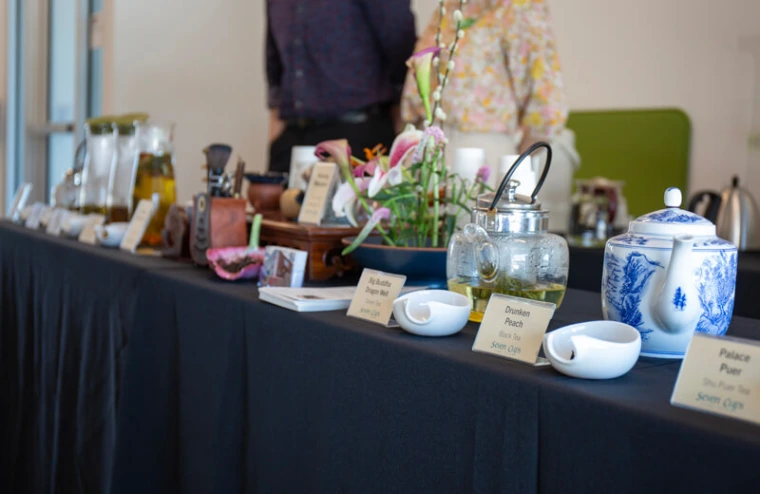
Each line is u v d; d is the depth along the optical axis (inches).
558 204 101.2
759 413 22.8
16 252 87.9
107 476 63.3
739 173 115.0
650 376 29.0
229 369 46.8
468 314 36.2
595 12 131.8
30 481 80.4
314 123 106.0
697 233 31.9
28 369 83.0
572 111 134.7
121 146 77.5
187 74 173.9
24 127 183.2
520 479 28.1
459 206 48.2
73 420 70.9
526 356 30.6
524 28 82.0
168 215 66.2
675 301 30.4
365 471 36.0
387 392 34.7
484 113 83.6
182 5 171.9
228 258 54.6
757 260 74.1
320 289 47.2
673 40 121.7
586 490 25.8
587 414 25.7
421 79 46.1
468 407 30.4
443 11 48.4
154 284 56.4
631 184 127.0
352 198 49.1
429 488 32.4
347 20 101.1
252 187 71.9
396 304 35.9
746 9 113.1
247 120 184.7
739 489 21.5
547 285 37.4
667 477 23.3
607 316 33.6
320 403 39.0
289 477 41.5
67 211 87.1
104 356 64.0
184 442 51.8
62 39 178.5
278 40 108.3
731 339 24.3
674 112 121.3
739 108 114.6
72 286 71.8
